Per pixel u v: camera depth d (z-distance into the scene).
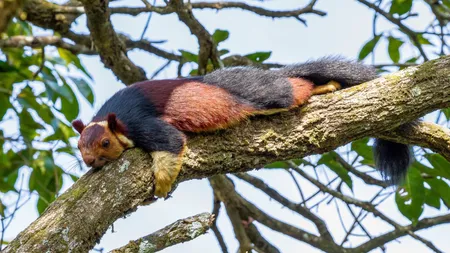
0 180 14.34
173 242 8.61
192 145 10.07
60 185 14.48
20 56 14.81
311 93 10.84
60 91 13.56
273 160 10.45
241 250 14.14
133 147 9.91
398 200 13.28
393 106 10.56
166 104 10.27
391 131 11.13
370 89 10.70
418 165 13.20
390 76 10.80
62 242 8.52
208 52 13.45
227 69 10.92
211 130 10.26
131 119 9.95
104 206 9.07
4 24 5.68
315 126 10.52
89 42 14.27
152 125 9.88
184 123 10.20
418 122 11.23
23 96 14.39
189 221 8.71
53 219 8.68
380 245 14.24
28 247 8.36
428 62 10.87
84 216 8.82
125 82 13.65
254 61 14.52
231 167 10.23
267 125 10.46
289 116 10.57
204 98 10.28
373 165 13.68
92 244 8.88
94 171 9.62
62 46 14.16
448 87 10.62
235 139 10.26
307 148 10.52
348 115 10.54
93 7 12.09
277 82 10.59
